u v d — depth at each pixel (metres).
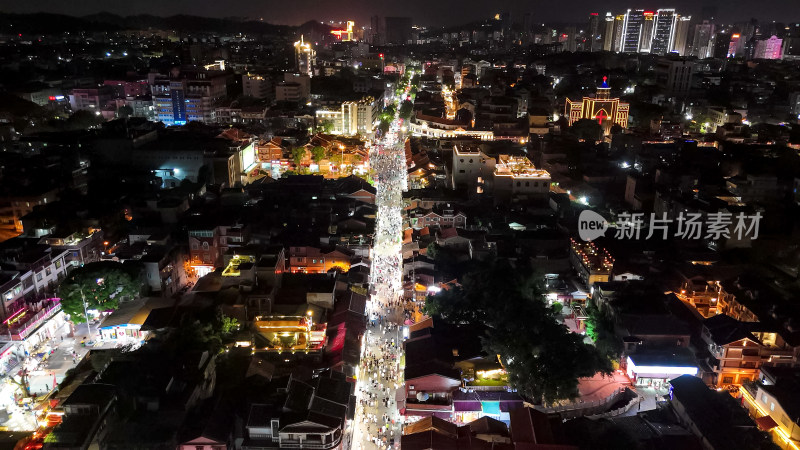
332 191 167.75
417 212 152.38
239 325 96.50
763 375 86.00
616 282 111.69
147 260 112.69
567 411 82.62
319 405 72.62
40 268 106.25
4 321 95.31
